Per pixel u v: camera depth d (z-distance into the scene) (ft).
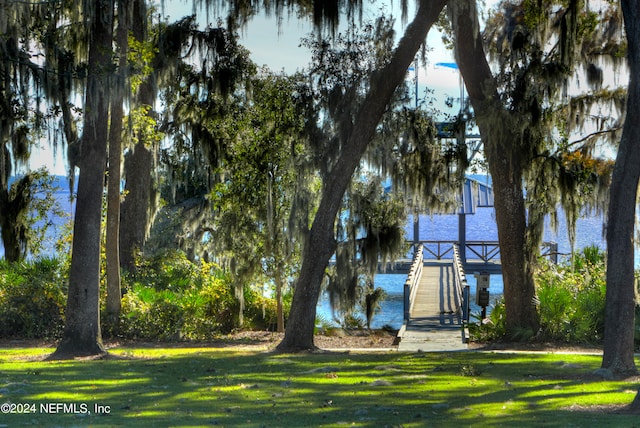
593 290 76.64
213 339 78.18
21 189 99.81
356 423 29.86
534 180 74.84
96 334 59.41
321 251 66.64
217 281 88.69
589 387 40.57
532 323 73.77
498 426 29.37
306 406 34.14
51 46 69.15
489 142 72.95
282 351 64.39
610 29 78.74
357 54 71.87
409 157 79.82
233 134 87.66
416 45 66.59
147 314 76.23
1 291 76.89
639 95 45.91
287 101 80.02
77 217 59.31
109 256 76.07
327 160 72.18
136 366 49.26
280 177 84.12
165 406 33.76
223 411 32.58
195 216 119.44
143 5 64.85
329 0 69.67
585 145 75.82
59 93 67.92
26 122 74.28
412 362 52.60
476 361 53.52
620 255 46.24
